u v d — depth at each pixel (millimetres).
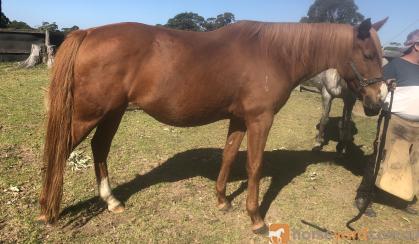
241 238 3404
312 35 3330
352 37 3334
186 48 3109
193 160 4977
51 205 3154
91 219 3496
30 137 5246
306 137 6438
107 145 3521
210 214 3732
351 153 5738
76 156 4730
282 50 3268
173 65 3066
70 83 2971
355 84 3502
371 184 3979
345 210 3992
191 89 3119
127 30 3080
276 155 5453
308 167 5051
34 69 11266
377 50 3301
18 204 3590
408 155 3750
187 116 3250
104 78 2998
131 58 3027
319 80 5641
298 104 8992
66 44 3002
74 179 4180
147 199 3902
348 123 5398
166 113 3236
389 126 3809
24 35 12883
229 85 3172
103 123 3408
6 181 3973
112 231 3344
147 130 6047
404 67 3723
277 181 4543
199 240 3324
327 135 6645
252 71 3164
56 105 2969
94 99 3037
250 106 3211
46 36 12766
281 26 3289
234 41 3219
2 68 11180
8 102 6949
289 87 3375
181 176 4484
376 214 3963
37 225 3301
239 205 3945
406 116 3711
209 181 4406
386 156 3840
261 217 3619
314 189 4398
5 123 5727
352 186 4570
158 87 3092
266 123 3262
